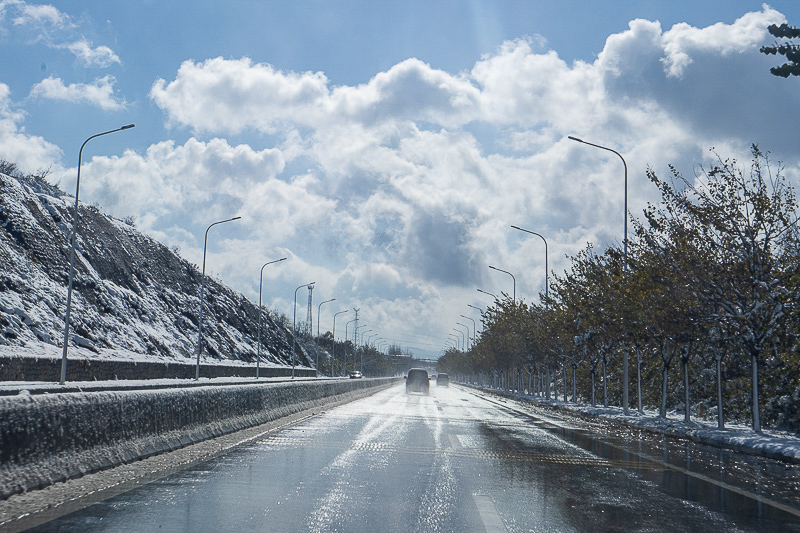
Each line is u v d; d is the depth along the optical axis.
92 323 57.16
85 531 6.04
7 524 6.20
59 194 82.19
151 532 6.11
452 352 172.38
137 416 10.70
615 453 14.25
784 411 21.91
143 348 61.66
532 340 50.47
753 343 19.19
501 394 66.44
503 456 12.89
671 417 26.92
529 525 6.93
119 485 8.33
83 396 8.99
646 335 24.77
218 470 9.91
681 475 11.12
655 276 21.41
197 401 13.85
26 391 7.91
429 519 7.06
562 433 19.11
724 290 19.97
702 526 7.17
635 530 6.86
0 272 51.22
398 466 10.94
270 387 21.19
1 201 60.12
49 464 7.99
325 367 141.12
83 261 66.00
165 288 84.25
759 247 19.64
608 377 41.94
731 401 25.00
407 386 58.44
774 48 18.17
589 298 33.41
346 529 6.50
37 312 51.00
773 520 7.62
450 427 19.61
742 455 14.92
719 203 20.27
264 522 6.66
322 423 19.75
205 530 6.26
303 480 9.26
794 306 17.95
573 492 9.02
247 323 102.44
